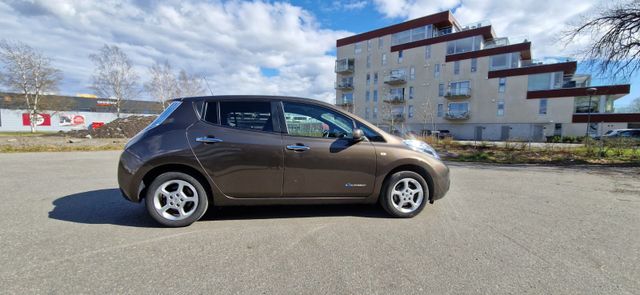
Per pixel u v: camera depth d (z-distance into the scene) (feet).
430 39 128.77
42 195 14.89
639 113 92.89
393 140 12.09
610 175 23.82
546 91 105.91
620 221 11.89
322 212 12.68
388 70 141.79
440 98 127.65
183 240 9.48
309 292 6.62
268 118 11.39
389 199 11.87
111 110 152.15
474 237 10.03
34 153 35.91
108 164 26.35
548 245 9.42
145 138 10.70
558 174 24.25
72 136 61.62
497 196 16.10
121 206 13.05
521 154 39.68
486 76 116.88
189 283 6.91
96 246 8.87
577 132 102.27
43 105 118.73
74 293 6.37
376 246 9.19
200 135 10.75
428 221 11.66
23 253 8.27
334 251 8.80
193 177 10.79
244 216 12.03
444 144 52.19
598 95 98.48
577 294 6.68
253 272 7.48
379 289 6.78
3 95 128.98
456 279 7.26
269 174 11.02
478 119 119.34
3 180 18.74
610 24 33.60
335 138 11.54
